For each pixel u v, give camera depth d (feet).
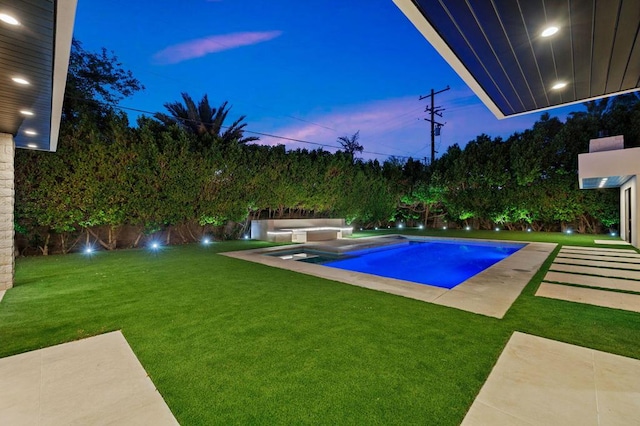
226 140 56.85
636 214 30.30
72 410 6.10
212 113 57.31
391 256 33.12
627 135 43.04
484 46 9.05
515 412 5.95
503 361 7.92
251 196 39.68
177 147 33.99
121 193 30.17
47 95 12.12
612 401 6.29
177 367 7.71
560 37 8.59
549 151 47.62
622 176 31.40
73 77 35.47
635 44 8.84
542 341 9.10
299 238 36.81
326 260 29.86
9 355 8.39
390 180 61.72
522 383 6.94
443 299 13.38
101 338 9.45
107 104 41.06
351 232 45.32
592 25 8.05
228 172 37.45
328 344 8.93
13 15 7.25
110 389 6.80
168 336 9.58
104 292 14.61
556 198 47.29
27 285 16.03
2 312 11.80
